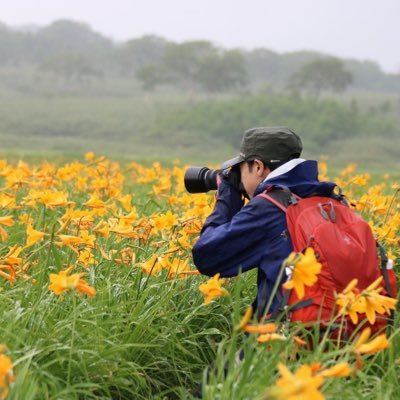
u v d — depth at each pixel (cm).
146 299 966
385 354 837
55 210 1324
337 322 785
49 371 785
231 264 852
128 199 1119
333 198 846
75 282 680
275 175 852
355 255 779
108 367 809
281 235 820
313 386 495
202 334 932
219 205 907
